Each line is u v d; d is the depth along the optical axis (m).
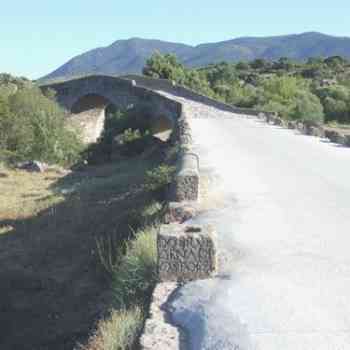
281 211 12.48
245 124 45.00
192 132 34.72
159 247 8.06
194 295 7.48
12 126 52.25
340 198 13.91
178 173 12.83
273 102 82.44
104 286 14.84
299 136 33.75
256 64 162.50
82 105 80.62
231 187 15.42
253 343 6.10
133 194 24.39
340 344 6.04
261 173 18.08
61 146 55.38
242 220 11.61
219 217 11.88
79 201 28.33
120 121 67.06
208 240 8.05
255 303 7.17
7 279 17.02
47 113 55.72
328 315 6.79
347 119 88.12
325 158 22.30
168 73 99.31
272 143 28.75
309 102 81.44
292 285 7.78
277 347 6.00
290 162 20.92
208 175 17.20
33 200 30.91
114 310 8.53
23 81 85.12
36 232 23.20
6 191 34.03
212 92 95.69
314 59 159.25
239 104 89.81
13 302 15.28
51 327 13.37
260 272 8.34
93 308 13.65
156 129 66.69
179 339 6.40
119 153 57.97
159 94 66.56
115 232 18.11
